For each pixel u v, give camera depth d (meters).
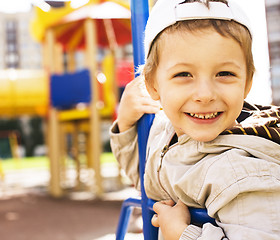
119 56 13.67
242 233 0.49
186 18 0.55
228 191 0.51
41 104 4.35
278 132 0.58
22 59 23.77
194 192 0.56
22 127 19.34
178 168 0.61
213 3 0.55
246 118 0.72
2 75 4.37
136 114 0.76
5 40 23.73
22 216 3.40
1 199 4.50
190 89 0.55
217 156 0.55
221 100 0.55
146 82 0.65
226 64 0.54
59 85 4.15
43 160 13.56
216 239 0.50
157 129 0.75
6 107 4.28
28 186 5.86
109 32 5.22
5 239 2.60
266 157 0.56
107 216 3.19
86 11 4.05
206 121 0.56
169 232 0.58
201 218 0.57
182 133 0.65
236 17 0.55
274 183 0.51
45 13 4.30
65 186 5.27
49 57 4.34
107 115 4.43
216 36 0.54
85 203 3.85
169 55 0.57
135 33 0.75
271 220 0.50
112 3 4.23
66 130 5.98
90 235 2.59
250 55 0.58
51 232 2.74
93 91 3.96
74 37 5.28
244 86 0.57
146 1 0.75
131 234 2.29
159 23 0.59
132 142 0.82
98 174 4.11
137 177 0.84
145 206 0.73
